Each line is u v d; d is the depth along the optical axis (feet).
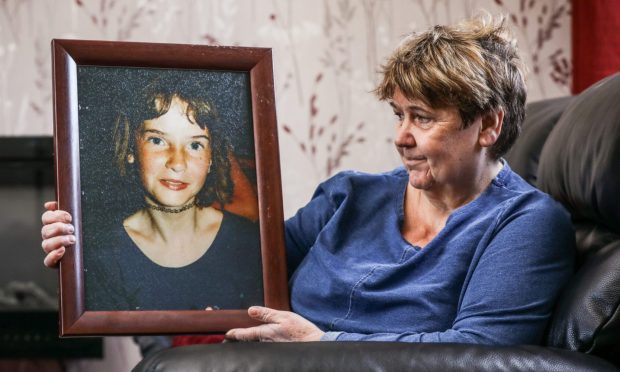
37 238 10.78
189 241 5.28
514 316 4.81
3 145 10.77
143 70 5.39
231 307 5.26
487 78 5.07
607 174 4.96
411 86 5.04
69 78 5.23
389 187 5.74
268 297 5.33
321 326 5.34
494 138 5.20
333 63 11.62
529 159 6.19
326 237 5.61
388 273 5.26
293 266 5.93
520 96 5.29
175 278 5.21
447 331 4.79
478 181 5.34
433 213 5.45
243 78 5.54
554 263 5.00
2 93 11.34
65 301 4.96
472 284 4.97
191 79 5.46
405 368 4.05
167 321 5.08
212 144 5.42
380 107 11.68
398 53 5.21
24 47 11.35
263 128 5.49
